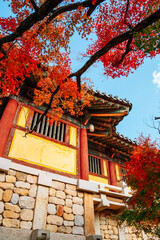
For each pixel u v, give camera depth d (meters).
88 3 4.90
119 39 5.02
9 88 7.48
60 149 8.44
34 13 4.30
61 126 9.53
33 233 5.31
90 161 12.38
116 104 10.03
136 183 7.70
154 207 7.22
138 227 8.63
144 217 7.63
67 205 6.91
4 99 8.26
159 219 7.24
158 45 4.60
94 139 13.20
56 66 7.59
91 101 9.81
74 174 8.12
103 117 10.97
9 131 7.20
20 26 4.38
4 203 5.57
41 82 8.31
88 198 7.64
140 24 4.66
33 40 6.08
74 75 6.01
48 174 7.07
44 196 6.43
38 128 8.34
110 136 12.09
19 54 6.75
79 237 6.37
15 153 6.89
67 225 6.44
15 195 5.91
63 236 6.04
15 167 6.36
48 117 9.03
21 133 7.54
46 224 5.98
